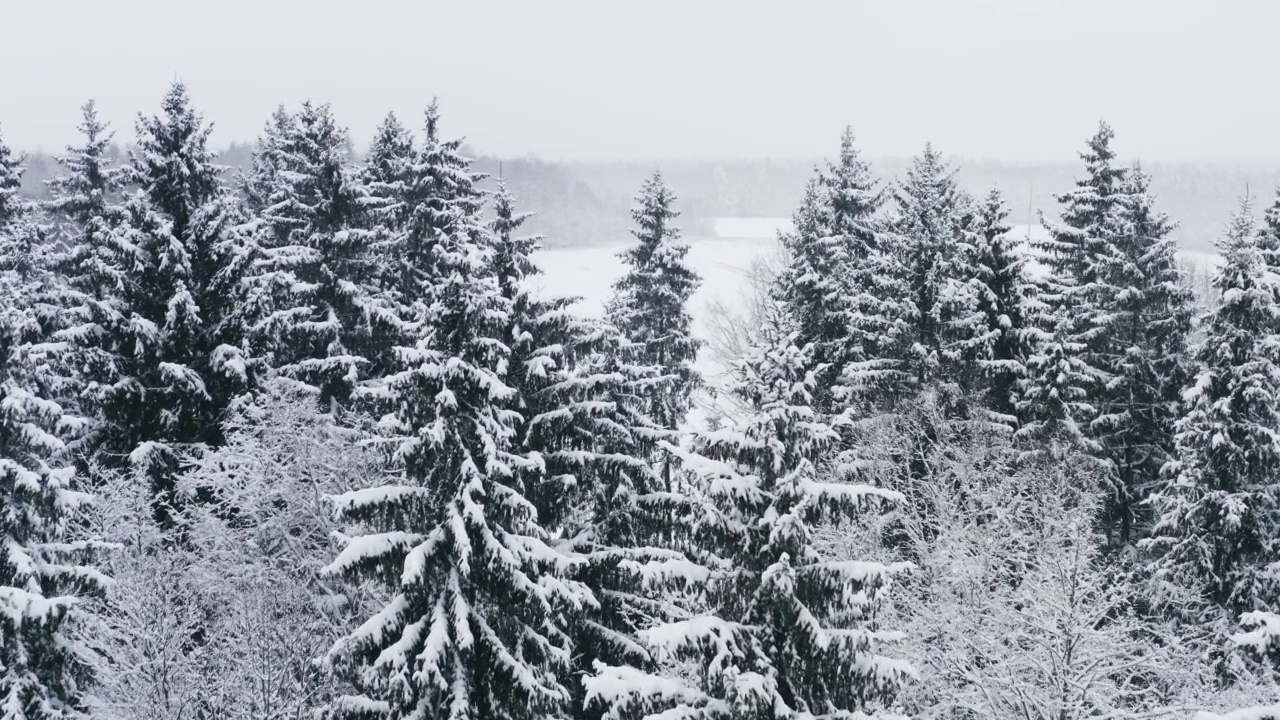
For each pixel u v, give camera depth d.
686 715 11.77
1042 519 21.22
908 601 19.27
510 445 16.64
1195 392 21.98
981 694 16.86
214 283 23.36
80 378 23.06
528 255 20.81
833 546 21.12
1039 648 16.95
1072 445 24.44
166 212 24.44
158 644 15.57
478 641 13.83
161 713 14.97
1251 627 19.41
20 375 15.93
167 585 16.62
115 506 19.16
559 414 17.00
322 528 19.80
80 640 17.25
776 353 12.62
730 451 12.49
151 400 22.33
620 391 19.66
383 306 25.48
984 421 23.84
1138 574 24.03
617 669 12.19
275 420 20.66
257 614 16.55
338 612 18.41
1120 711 15.76
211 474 20.11
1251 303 21.83
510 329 17.69
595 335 18.62
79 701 16.66
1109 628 17.14
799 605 11.72
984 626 18.47
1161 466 24.91
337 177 25.80
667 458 18.73
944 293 25.44
